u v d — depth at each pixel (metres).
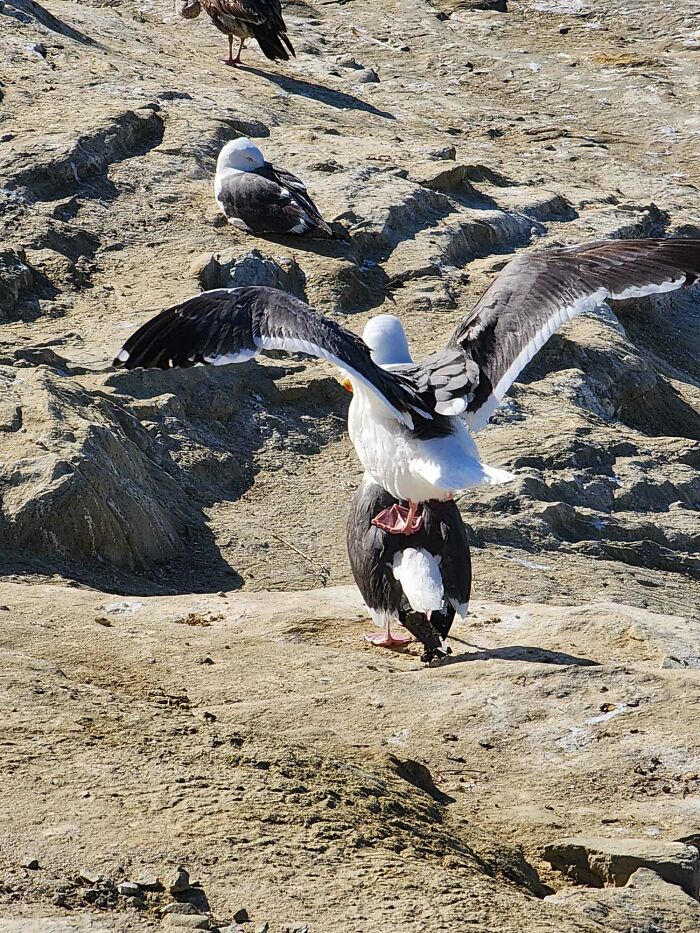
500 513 14.55
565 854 6.72
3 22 26.47
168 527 12.87
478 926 5.48
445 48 35.44
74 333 16.70
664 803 7.35
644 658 9.55
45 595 10.01
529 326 8.16
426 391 8.17
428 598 8.98
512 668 8.91
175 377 15.74
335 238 20.16
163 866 5.64
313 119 26.67
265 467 15.16
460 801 7.33
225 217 20.38
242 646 9.23
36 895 5.38
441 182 23.33
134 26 31.34
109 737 6.80
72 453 11.99
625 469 16.20
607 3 38.84
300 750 7.05
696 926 6.09
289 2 38.12
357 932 5.31
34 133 21.56
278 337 6.80
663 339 23.45
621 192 27.41
